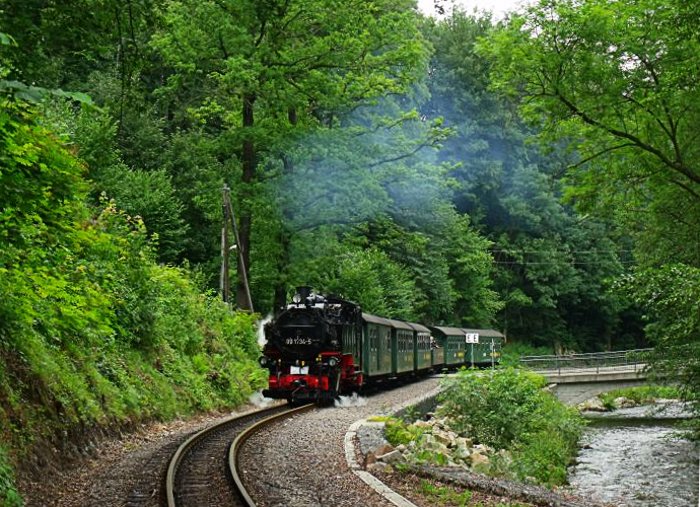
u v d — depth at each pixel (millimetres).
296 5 27797
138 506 9992
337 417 20172
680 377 20625
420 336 39656
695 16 17156
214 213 33000
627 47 18281
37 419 12562
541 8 18359
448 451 16406
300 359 25016
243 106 31750
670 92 17906
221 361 26500
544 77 19375
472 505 11508
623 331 82125
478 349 52938
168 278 27062
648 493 18016
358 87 30734
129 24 11312
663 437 25750
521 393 22344
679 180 21172
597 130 19891
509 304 73062
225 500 10359
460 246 62344
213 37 28641
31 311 10953
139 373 19719
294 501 10516
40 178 8586
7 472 10141
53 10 9820
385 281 50094
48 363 14320
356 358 27703
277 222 31297
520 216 72250
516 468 16812
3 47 8852
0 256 9836
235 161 31984
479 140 67125
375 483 11922
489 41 19844
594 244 76500
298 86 29891
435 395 25375
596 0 17969
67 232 10766
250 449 14516
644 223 26000
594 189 21188
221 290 31906
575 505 12898
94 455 13922
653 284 19250
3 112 7664
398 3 32188
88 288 13211
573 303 75250
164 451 14117
